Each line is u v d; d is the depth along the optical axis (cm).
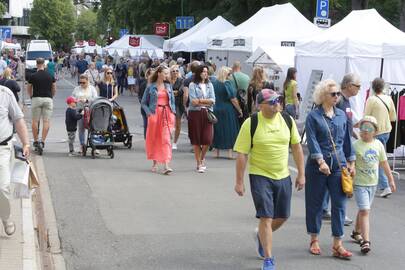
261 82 2462
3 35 6850
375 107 1883
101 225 1427
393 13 5916
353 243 1329
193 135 2103
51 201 1650
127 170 2122
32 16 17925
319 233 1332
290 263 1184
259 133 1112
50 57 8162
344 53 2683
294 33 3647
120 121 2614
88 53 11394
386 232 1428
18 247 1204
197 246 1281
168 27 6819
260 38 3600
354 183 1267
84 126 2353
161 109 2055
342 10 6188
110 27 12138
